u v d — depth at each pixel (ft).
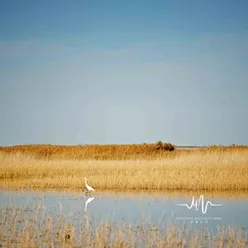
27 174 218.38
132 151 341.41
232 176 191.72
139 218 129.08
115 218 128.88
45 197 164.86
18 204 148.66
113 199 161.48
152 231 110.83
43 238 103.45
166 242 99.30
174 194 173.27
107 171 216.74
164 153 331.98
